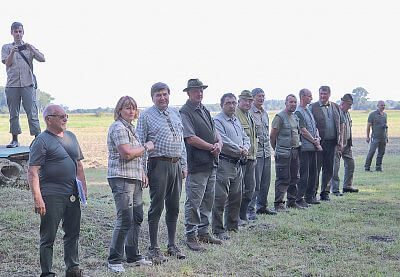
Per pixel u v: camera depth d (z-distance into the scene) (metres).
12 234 6.87
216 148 7.13
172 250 6.70
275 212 9.73
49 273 5.39
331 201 11.21
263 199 9.66
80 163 5.60
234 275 6.02
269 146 9.63
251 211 9.21
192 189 7.13
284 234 7.96
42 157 5.20
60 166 5.27
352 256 6.84
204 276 5.96
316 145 10.53
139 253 6.55
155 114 6.38
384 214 9.71
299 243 7.49
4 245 6.49
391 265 6.47
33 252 6.40
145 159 6.14
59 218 5.32
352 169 12.61
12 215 7.57
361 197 11.75
